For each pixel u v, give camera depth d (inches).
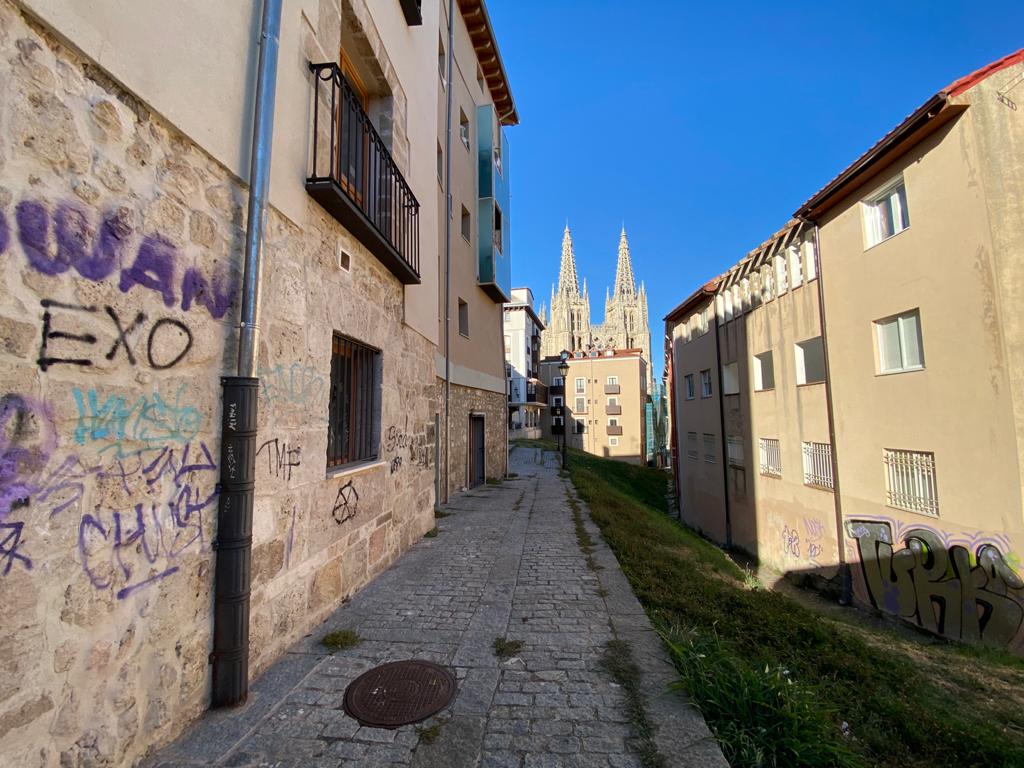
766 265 568.4
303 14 155.9
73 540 78.8
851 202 423.2
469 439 538.6
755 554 599.5
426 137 307.6
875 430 397.4
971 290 314.2
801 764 95.4
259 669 125.6
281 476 137.6
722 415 692.7
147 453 94.0
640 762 92.7
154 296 96.1
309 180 154.1
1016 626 284.8
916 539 354.9
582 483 594.6
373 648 141.0
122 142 89.1
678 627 155.1
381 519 216.2
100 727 82.8
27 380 71.9
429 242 309.1
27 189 72.2
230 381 115.0
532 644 143.5
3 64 69.2
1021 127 300.5
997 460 299.1
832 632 179.8
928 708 135.6
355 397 202.5
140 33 92.7
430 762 92.9
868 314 404.5
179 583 101.7
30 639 71.6
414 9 258.2
